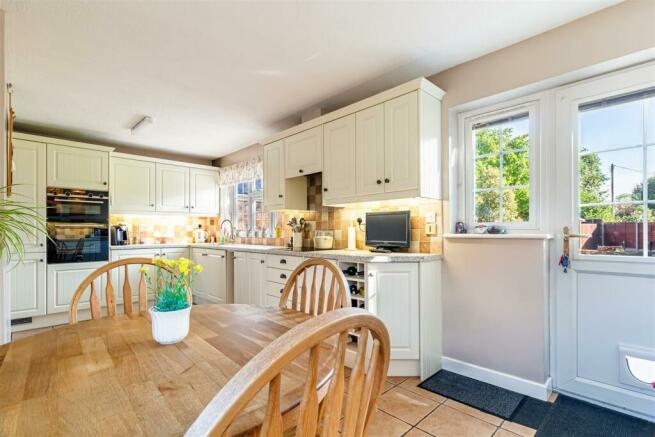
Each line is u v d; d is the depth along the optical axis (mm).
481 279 2326
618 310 1923
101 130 3879
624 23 1801
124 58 2285
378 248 2914
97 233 3980
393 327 2361
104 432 607
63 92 2811
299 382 783
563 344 2100
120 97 2932
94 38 2041
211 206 5262
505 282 2213
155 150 4891
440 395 2109
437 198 2496
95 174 4004
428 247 2639
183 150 4914
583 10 1865
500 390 2166
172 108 3197
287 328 1239
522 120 2328
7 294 1857
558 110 2152
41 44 2094
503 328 2219
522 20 1943
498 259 2246
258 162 4523
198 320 1342
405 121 2418
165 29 1965
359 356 635
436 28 2004
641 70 1863
